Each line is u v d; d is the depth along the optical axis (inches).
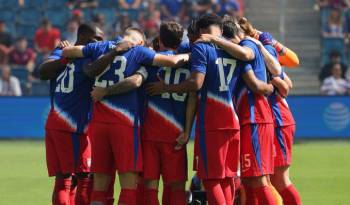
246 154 1055.6
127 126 1058.1
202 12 3056.1
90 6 3134.8
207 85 1041.5
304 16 3115.2
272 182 1133.1
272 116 1082.7
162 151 1075.3
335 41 3031.5
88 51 1079.0
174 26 1090.7
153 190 1080.2
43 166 1888.5
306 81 2947.8
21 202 1397.6
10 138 2522.1
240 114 1063.0
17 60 2871.6
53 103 1131.3
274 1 3169.3
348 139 2506.2
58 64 1123.9
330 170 1808.6
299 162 1953.7
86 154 1131.3
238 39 1084.5
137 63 1056.8
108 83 1057.5
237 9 3070.9
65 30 3078.2
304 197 1444.4
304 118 2509.8
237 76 1050.1
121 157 1057.5
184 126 1075.3
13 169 1836.9
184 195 1090.1
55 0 3147.1
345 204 1374.3
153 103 1074.1
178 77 1066.7
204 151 1045.2
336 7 3115.2
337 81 2738.7
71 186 1163.3
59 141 1119.6
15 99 2522.1
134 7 3122.5
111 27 3009.4
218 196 1043.9
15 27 3100.4
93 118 1071.6
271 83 1101.7
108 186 1095.6
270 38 1120.2
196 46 1035.3
